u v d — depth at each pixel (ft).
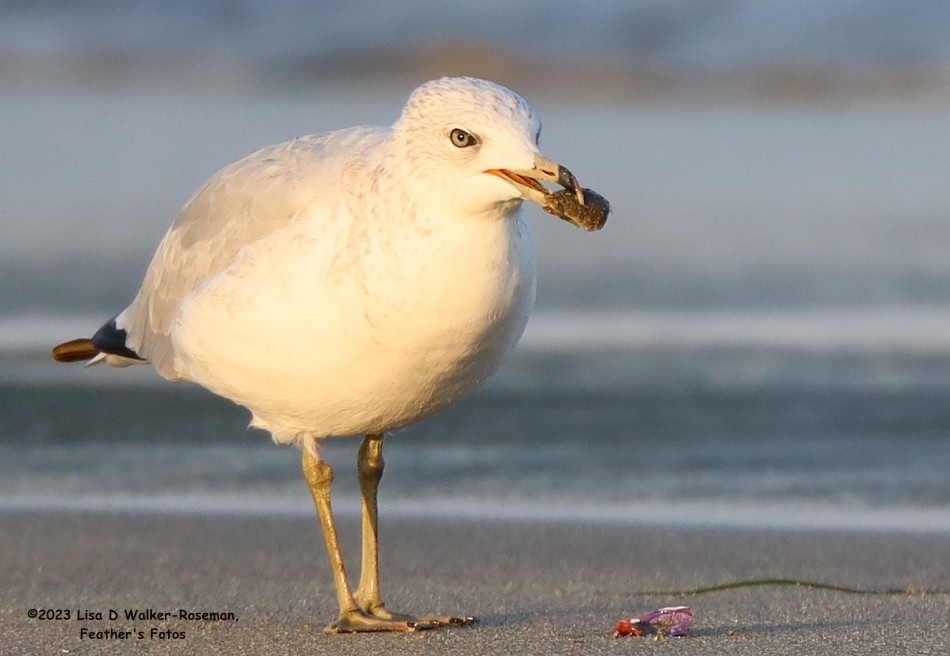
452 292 24.12
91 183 83.46
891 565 32.07
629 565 32.30
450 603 29.43
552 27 145.28
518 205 24.34
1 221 74.08
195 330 26.45
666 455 42.16
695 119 110.93
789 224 73.10
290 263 25.05
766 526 35.35
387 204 24.34
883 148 95.09
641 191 81.56
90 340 32.37
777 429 44.52
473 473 40.63
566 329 56.65
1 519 36.19
